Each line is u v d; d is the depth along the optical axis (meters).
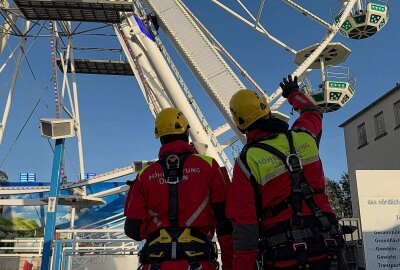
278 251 2.40
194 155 3.02
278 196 2.49
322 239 2.40
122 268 9.60
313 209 2.45
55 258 10.89
